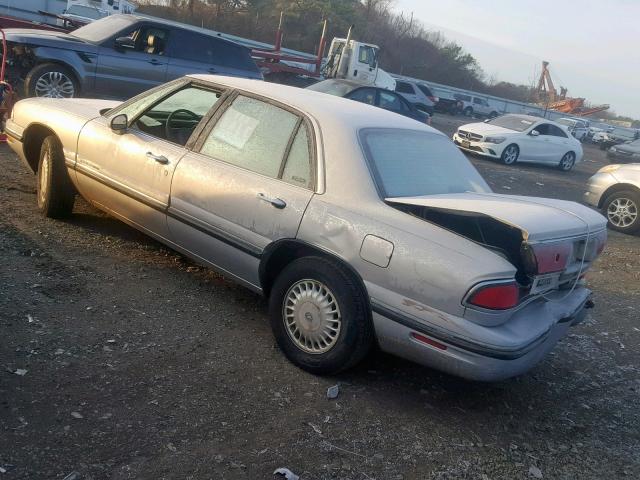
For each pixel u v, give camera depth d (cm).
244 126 467
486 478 340
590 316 639
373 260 378
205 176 462
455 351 355
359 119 447
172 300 480
